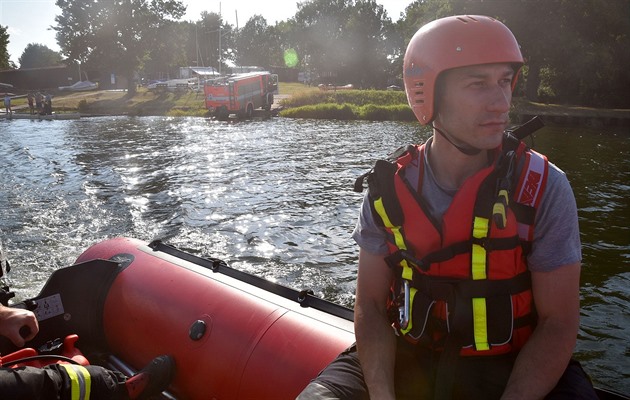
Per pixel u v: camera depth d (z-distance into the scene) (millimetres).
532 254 1649
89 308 3535
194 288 3172
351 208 10805
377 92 40625
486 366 1730
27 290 6723
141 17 56750
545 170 1632
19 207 11047
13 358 2779
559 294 1637
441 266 1706
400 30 84562
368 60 85688
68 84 78938
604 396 2008
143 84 78875
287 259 8047
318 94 40812
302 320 2725
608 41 42281
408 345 1881
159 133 26375
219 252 8375
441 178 1768
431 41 1688
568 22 41312
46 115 39312
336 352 2502
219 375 2771
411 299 1776
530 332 1740
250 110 37531
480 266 1646
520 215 1614
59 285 3467
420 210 1726
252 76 38031
